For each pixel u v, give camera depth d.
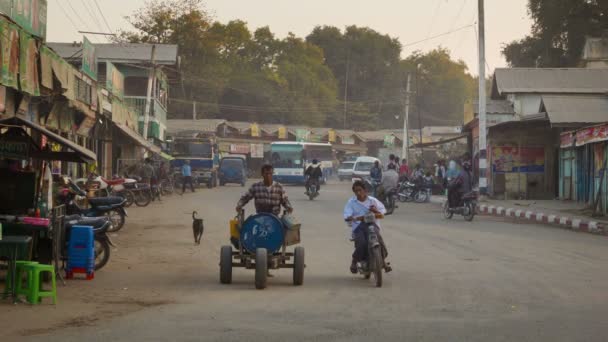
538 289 10.70
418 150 73.69
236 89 83.75
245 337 7.38
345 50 105.38
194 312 8.82
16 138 11.41
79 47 46.38
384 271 12.63
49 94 17.91
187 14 76.50
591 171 27.73
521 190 36.34
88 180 22.84
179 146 49.28
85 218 12.56
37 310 8.89
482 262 13.91
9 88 16.25
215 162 51.59
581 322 8.20
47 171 15.31
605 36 51.88
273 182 11.56
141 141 35.00
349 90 104.38
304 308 9.13
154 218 23.89
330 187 52.62
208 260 14.23
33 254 10.89
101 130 34.19
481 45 32.47
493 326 7.98
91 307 9.14
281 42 97.50
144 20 76.25
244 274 12.45
